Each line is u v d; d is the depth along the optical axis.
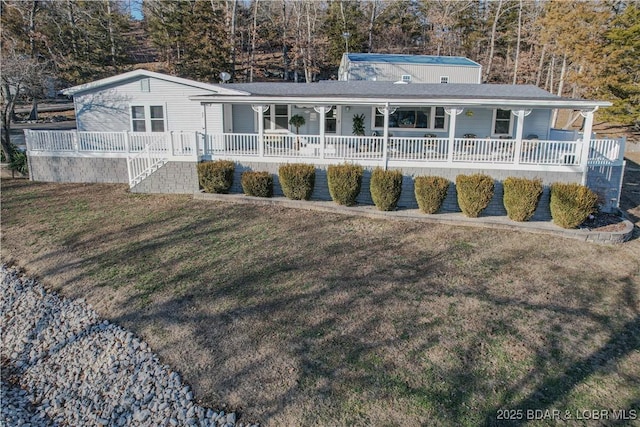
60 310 7.68
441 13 40.41
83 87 17.16
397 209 12.87
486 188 11.87
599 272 9.14
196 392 5.47
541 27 31.12
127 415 5.36
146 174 14.48
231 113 17.67
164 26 33.59
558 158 12.88
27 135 16.05
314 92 16.45
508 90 17.61
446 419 4.97
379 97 13.61
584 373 5.84
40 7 22.56
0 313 7.95
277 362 5.92
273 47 44.81
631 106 25.78
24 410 5.81
